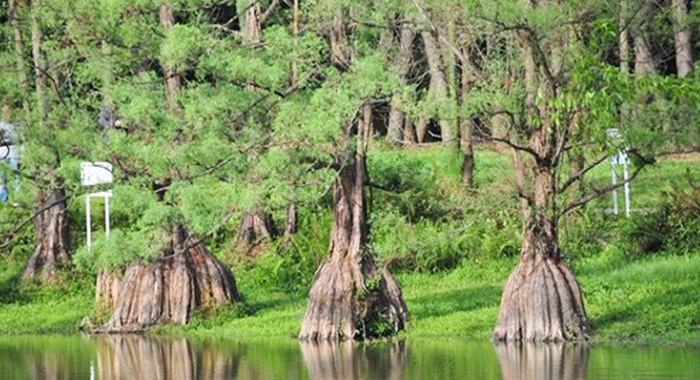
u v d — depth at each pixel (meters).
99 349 50.34
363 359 43.69
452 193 56.22
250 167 47.66
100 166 50.31
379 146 51.56
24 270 65.19
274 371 41.72
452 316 51.41
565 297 45.50
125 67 51.22
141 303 56.03
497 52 45.16
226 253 65.81
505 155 56.41
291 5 50.75
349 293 48.84
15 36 55.75
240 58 46.31
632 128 42.69
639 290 51.31
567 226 56.38
